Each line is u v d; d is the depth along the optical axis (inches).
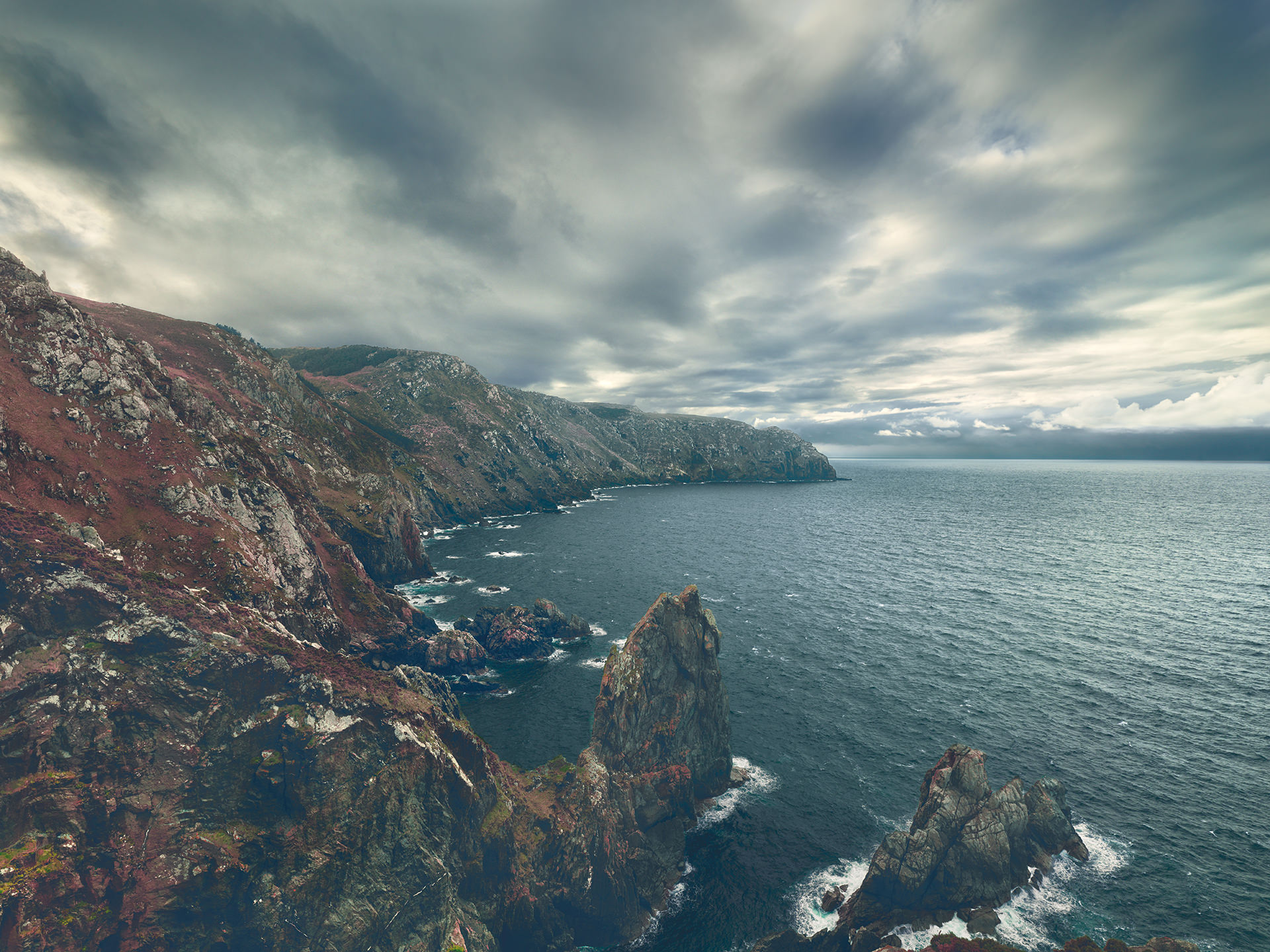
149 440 2824.8
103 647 1517.0
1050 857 2082.9
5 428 2142.0
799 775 2640.3
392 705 1743.4
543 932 1841.8
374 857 1550.2
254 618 2037.4
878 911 1911.9
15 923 1186.0
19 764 1347.2
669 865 2132.1
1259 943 1758.1
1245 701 3189.0
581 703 3388.3
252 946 1398.9
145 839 1409.9
